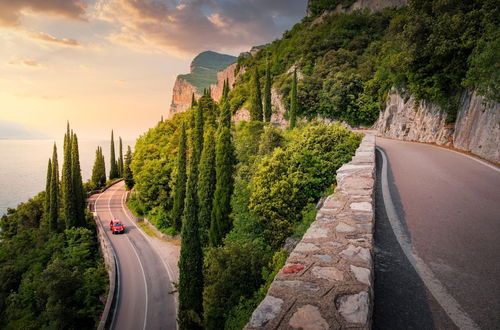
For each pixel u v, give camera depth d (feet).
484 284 13.25
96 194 245.86
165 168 157.48
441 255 16.17
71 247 125.70
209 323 54.95
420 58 85.87
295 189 58.49
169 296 91.71
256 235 67.82
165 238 136.67
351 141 59.52
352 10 341.21
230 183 87.15
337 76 211.61
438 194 28.19
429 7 83.46
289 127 167.63
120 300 89.45
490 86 53.21
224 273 54.49
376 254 16.88
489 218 21.29
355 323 8.56
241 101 298.97
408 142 91.45
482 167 42.27
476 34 69.72
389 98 146.92
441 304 12.05
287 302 9.57
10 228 190.60
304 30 362.33
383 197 28.35
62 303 85.46
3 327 100.07
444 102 83.66
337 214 18.28
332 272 11.44
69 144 148.56
